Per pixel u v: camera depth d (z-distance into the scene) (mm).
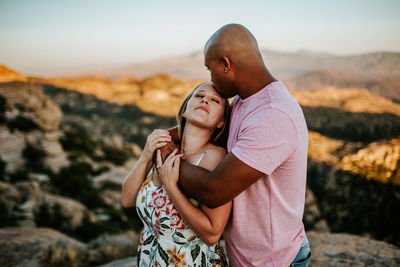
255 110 1109
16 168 25234
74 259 4793
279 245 1149
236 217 1206
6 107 30016
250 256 1212
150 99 176750
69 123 111312
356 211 9602
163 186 1354
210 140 1476
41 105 34625
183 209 1192
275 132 1016
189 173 1161
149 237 1439
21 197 12859
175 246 1329
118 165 40688
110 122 127312
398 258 2248
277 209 1138
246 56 1144
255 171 1034
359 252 2365
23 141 27703
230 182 1047
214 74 1223
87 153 38844
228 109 1419
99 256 5469
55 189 23203
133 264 3107
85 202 21109
